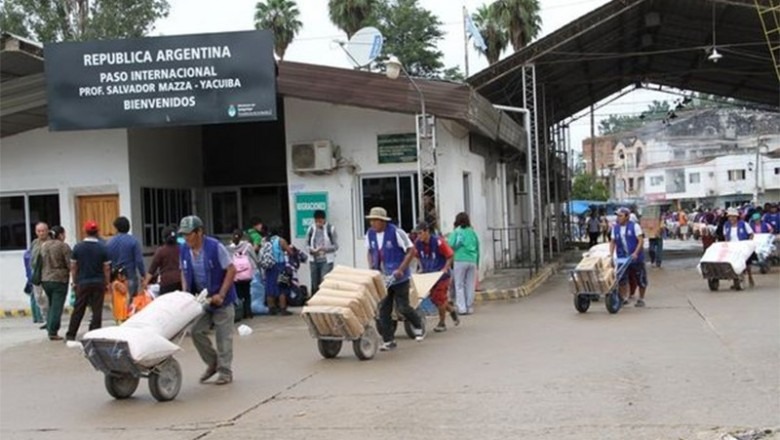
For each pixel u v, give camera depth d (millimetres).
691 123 88312
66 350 13109
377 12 51375
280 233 20156
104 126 16656
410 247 11617
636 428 6699
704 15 24703
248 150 21656
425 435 6832
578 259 33312
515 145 24797
